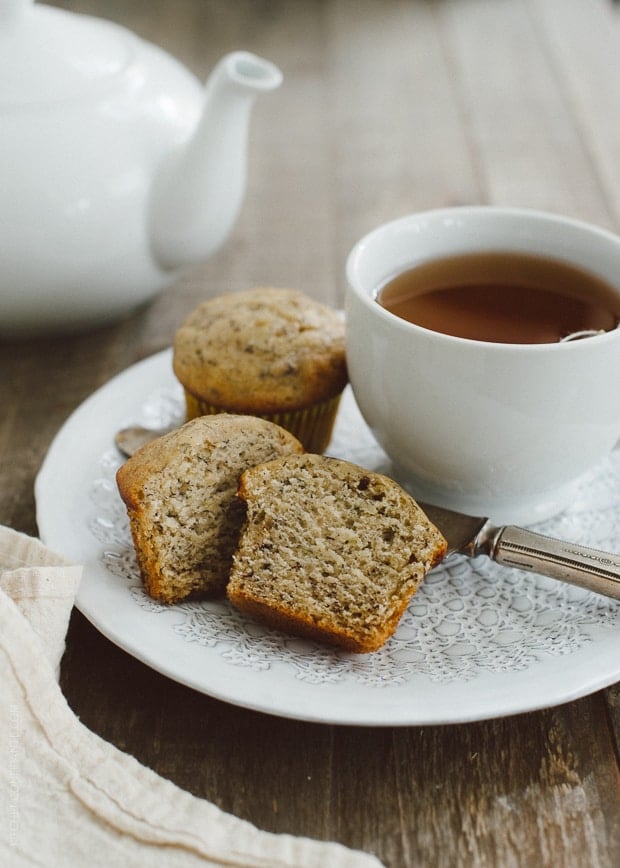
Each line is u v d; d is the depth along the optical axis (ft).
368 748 1.67
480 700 1.63
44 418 2.16
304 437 2.04
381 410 1.87
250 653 1.70
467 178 2.78
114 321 2.38
